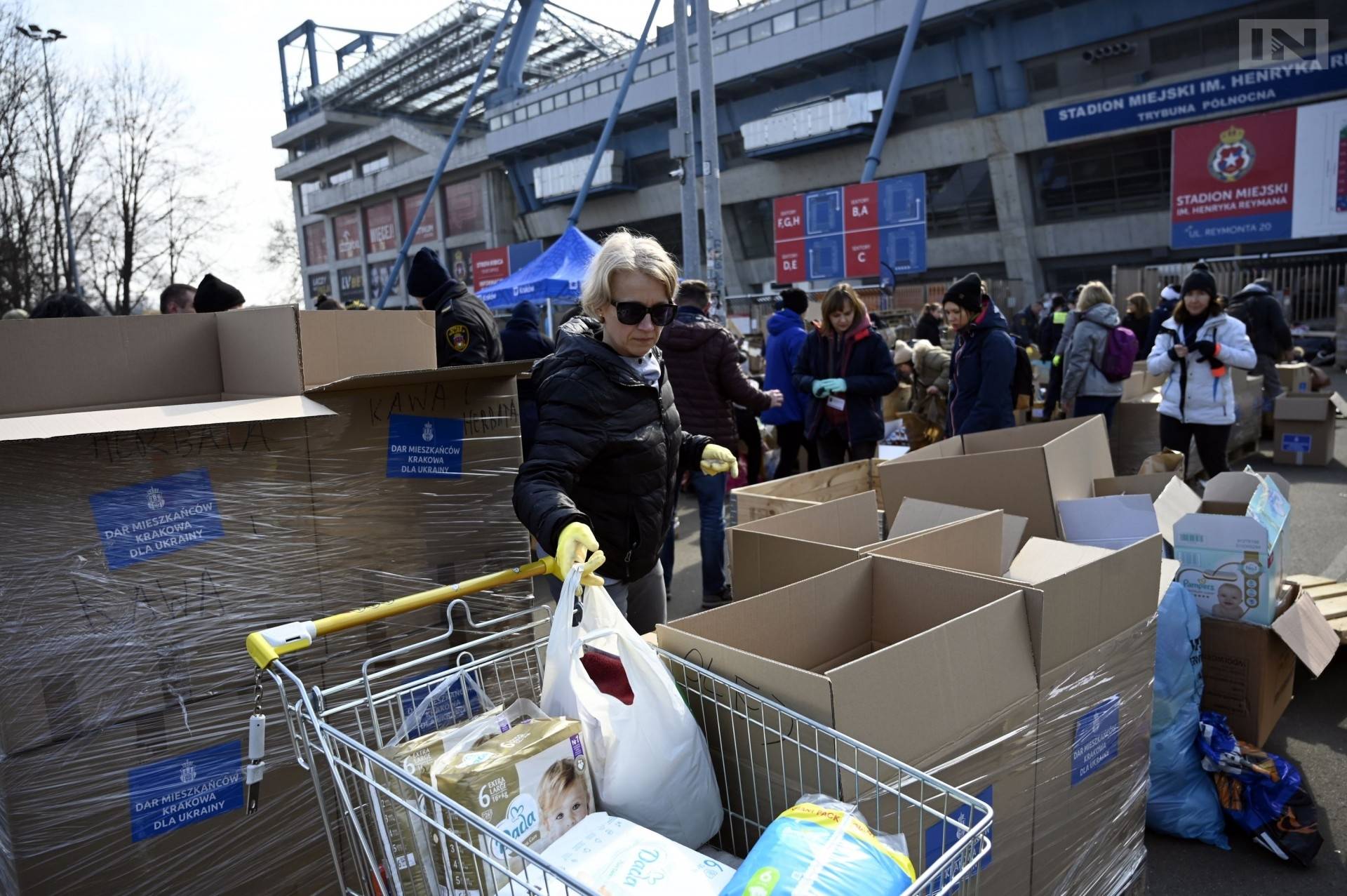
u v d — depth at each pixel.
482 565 2.25
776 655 1.86
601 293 2.10
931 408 7.30
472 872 1.31
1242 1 22.30
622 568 2.29
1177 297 9.32
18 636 1.63
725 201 35.06
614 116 22.59
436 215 48.00
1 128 17.53
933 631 1.56
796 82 31.72
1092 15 24.64
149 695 1.77
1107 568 1.96
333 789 1.99
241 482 1.85
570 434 2.06
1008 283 23.64
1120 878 2.20
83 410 2.24
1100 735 2.02
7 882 1.68
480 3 42.69
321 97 56.59
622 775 1.46
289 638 1.53
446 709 2.00
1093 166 26.69
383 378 1.81
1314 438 7.32
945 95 28.70
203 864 1.86
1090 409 5.98
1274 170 18.45
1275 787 2.51
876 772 1.43
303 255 63.09
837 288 5.10
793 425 5.93
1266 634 2.71
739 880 1.18
